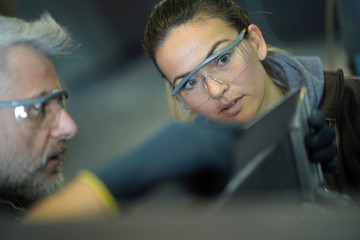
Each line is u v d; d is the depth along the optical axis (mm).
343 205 601
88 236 284
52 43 877
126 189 451
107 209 425
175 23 1226
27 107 827
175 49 1220
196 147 482
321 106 1289
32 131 838
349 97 1332
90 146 3195
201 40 1201
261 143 539
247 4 3752
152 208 387
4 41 813
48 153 877
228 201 371
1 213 658
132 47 4762
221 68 1227
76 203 444
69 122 896
